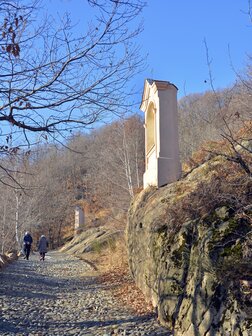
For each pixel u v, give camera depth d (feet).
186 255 26.43
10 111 18.97
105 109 24.14
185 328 22.71
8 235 115.55
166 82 47.42
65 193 170.30
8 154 20.18
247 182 24.49
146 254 35.68
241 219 23.32
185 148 68.64
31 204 119.96
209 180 29.30
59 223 181.57
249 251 20.79
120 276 48.39
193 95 77.25
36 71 19.03
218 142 40.14
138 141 94.79
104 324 28.12
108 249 76.79
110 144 94.27
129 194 84.48
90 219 141.18
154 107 48.62
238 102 26.99
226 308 19.47
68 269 65.82
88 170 166.81
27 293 40.50
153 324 27.09
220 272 21.01
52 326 27.89
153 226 33.83
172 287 26.16
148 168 50.85
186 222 28.60
